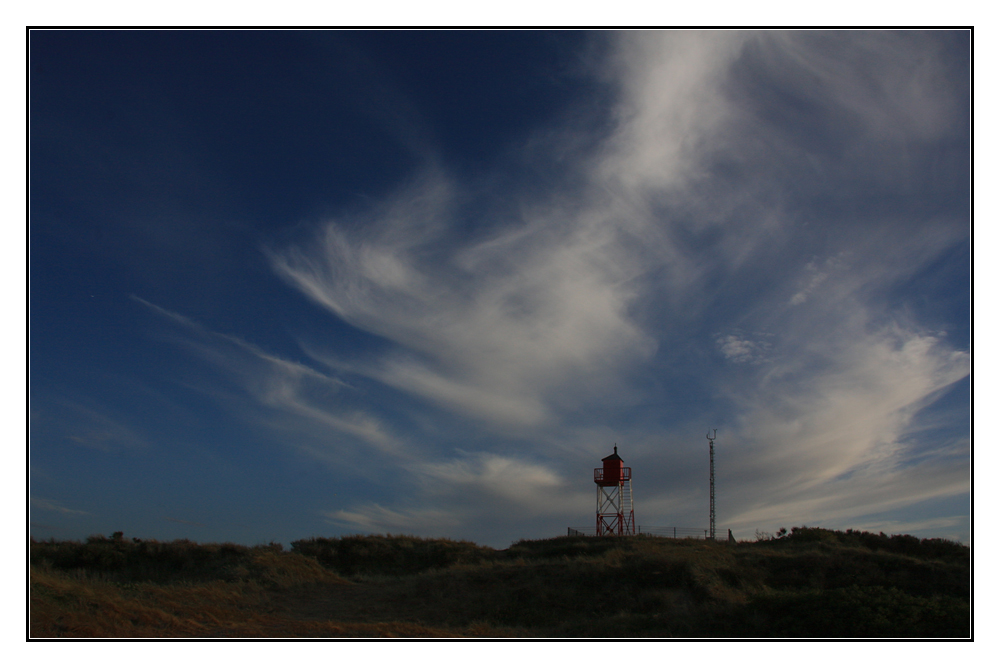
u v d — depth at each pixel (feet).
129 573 104.73
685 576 86.74
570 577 90.02
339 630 62.49
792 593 74.38
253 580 93.25
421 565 127.34
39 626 51.21
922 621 63.05
